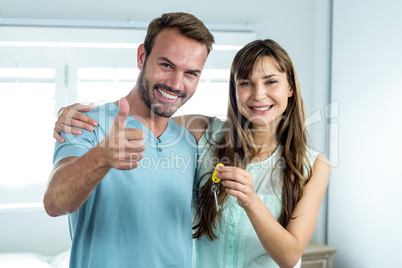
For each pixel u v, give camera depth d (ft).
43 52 9.23
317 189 4.64
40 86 9.25
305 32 10.65
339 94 10.19
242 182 3.76
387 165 8.63
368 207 9.21
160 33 3.91
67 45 9.33
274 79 4.44
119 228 3.90
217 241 4.65
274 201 4.64
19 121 9.20
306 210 4.50
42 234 9.34
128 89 9.55
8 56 9.09
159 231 4.03
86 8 9.46
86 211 3.92
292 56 10.59
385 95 8.70
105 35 9.43
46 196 3.36
